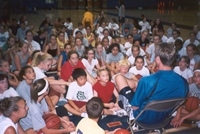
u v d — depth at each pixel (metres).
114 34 11.81
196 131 4.16
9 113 2.82
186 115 4.23
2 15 17.30
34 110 3.48
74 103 4.57
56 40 7.79
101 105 2.88
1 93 3.92
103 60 6.57
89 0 29.70
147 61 6.78
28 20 19.70
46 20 11.31
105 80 4.47
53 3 28.38
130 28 12.03
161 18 21.97
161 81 2.69
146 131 3.93
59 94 5.05
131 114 3.23
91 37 9.05
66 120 4.14
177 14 24.94
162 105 2.70
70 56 5.32
